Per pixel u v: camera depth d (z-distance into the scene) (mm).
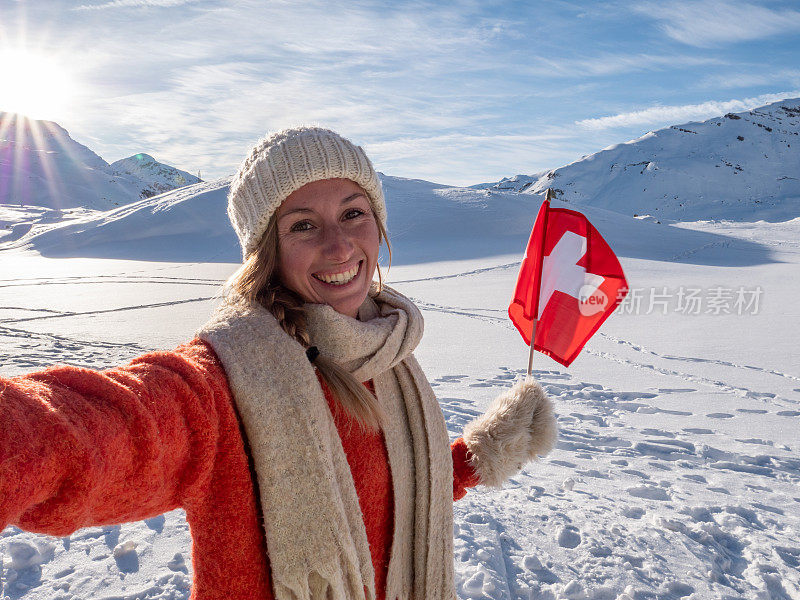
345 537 943
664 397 7688
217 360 952
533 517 3920
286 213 1116
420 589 1273
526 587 3061
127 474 721
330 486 944
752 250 40375
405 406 1281
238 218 1162
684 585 3178
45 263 36219
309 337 1094
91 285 22625
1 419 598
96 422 677
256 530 928
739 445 5836
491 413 1450
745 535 3861
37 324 12672
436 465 1278
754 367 9688
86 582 2838
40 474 594
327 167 1097
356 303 1187
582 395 7781
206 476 854
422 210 55219
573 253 1686
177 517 3574
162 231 52156
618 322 14602
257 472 923
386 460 1200
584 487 4617
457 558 3281
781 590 3262
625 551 3508
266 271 1103
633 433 6176
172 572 2928
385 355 1150
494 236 47469
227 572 905
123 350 9781
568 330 1674
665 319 15062
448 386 7965
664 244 43250
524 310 1714
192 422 825
